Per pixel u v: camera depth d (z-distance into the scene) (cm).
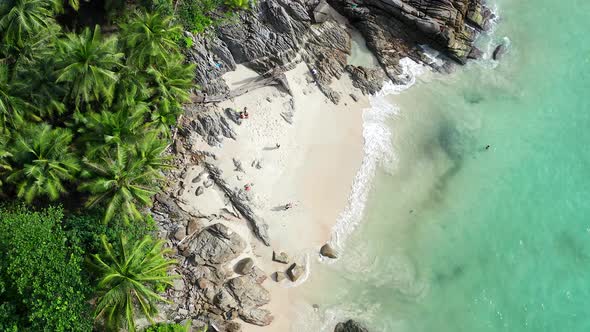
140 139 2938
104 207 2812
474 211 3728
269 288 3316
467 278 3491
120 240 2711
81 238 2777
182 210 3359
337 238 3528
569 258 3612
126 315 2538
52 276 2388
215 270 3256
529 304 3441
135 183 2845
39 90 2858
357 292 3375
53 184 2681
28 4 2888
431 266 3506
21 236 2394
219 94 3697
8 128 2786
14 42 2916
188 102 3569
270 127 3722
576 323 3397
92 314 2520
